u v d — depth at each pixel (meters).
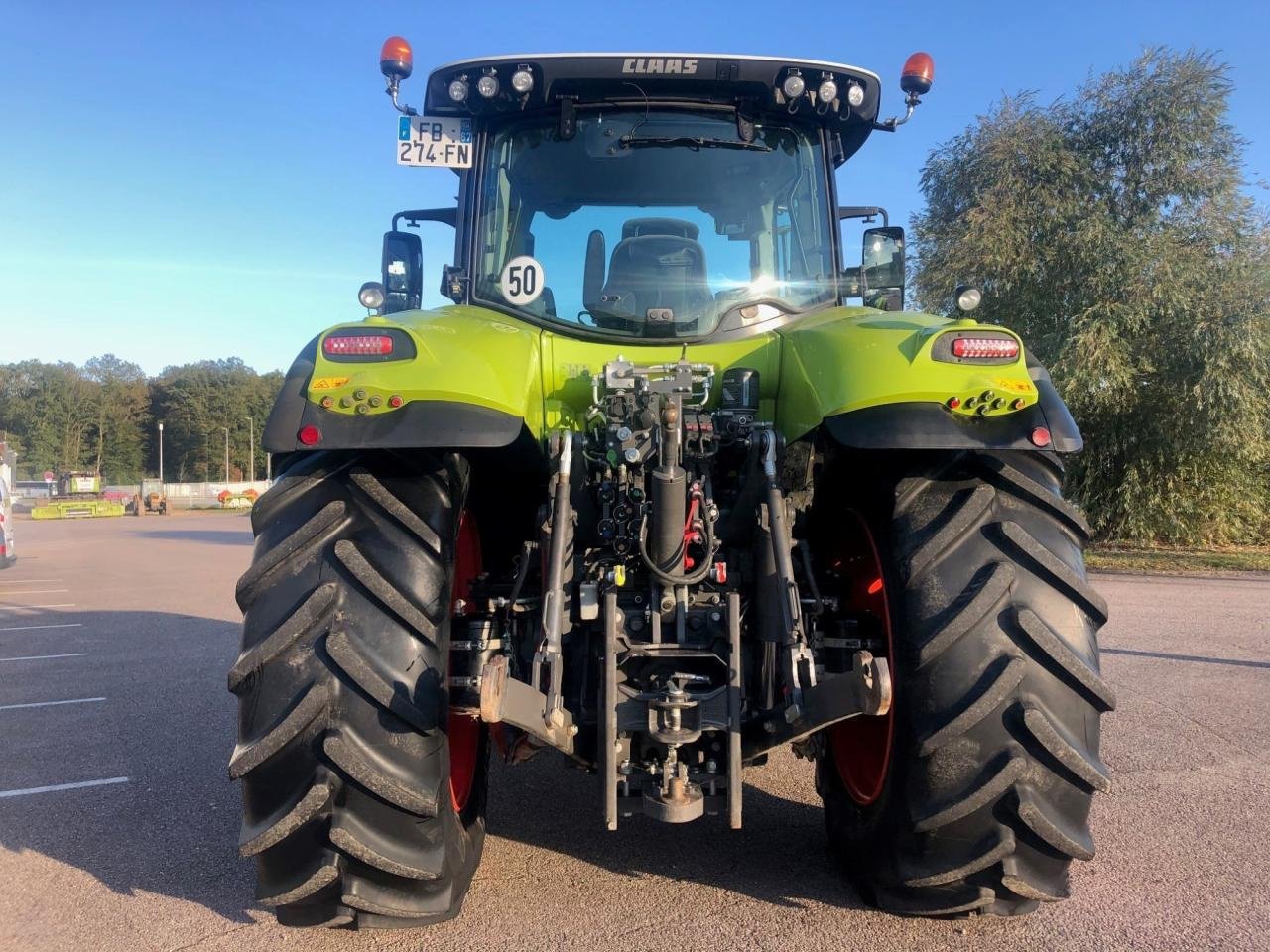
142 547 22.25
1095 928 2.71
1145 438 17.41
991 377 2.36
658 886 2.99
